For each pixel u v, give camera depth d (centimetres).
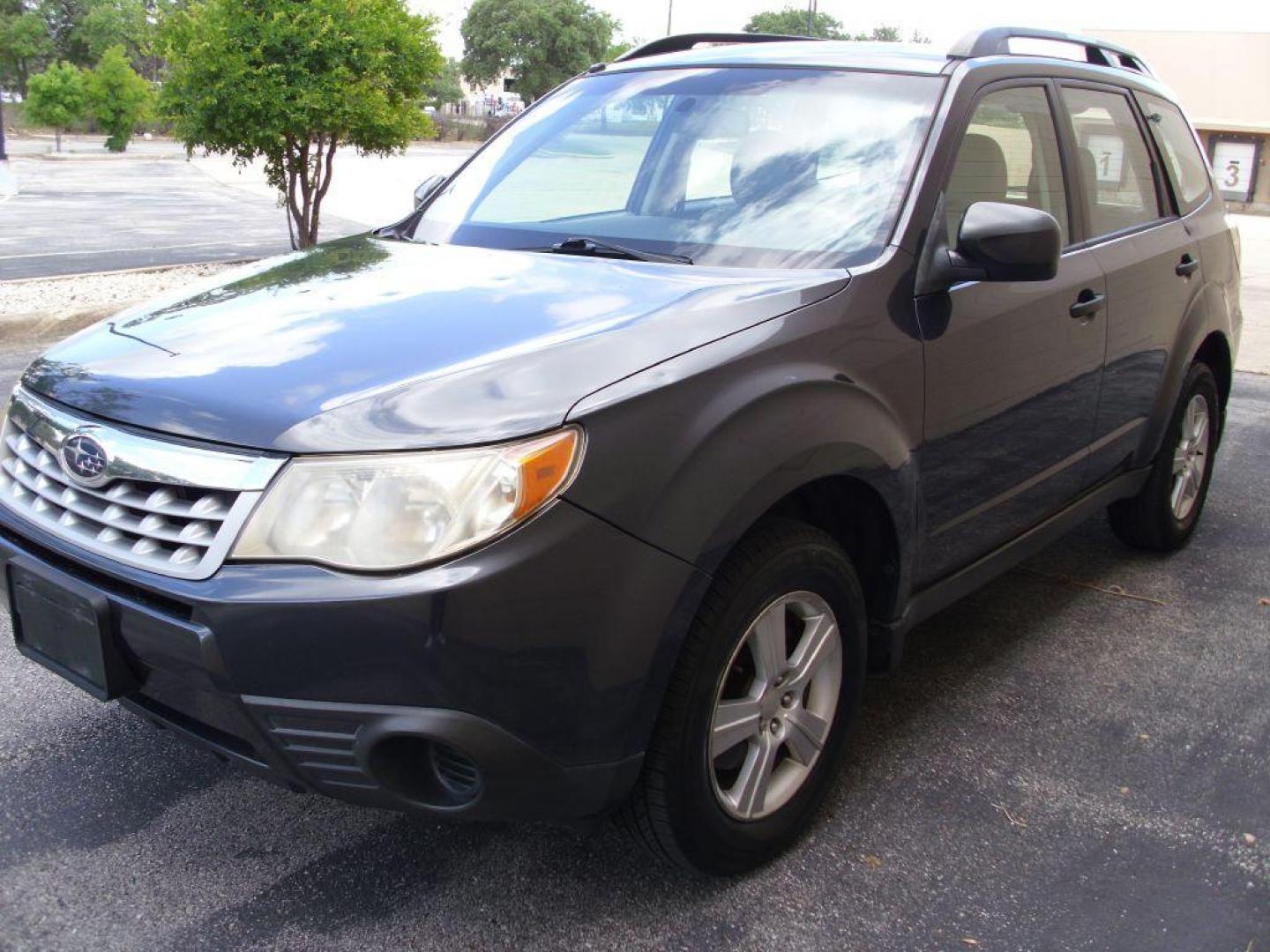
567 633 198
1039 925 238
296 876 248
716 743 231
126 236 1532
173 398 213
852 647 263
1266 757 307
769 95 321
